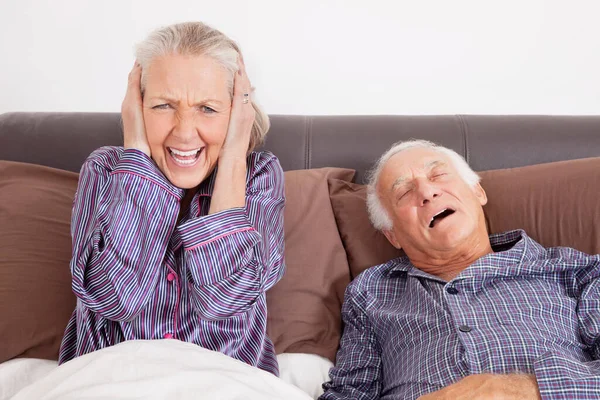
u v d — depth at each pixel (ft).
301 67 7.45
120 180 4.12
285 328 5.17
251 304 4.21
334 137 6.40
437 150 5.71
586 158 5.80
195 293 4.12
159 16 7.34
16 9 7.32
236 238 4.10
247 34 7.39
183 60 4.09
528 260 5.03
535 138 6.23
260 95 7.49
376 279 5.47
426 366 4.52
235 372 3.68
